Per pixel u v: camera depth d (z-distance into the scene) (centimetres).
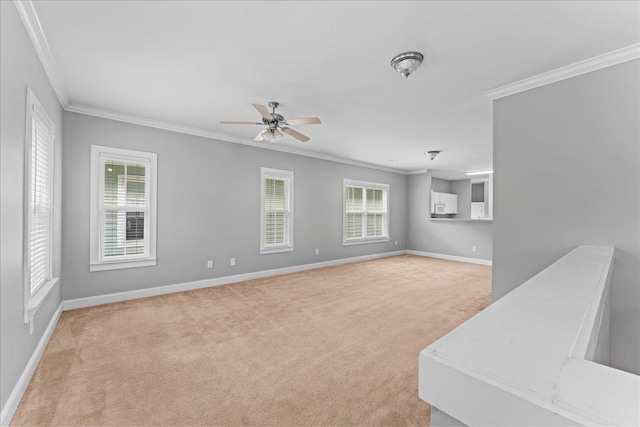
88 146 352
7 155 162
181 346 254
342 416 169
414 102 324
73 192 342
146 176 397
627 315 207
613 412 40
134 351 244
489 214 862
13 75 170
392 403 180
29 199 197
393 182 791
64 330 284
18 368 182
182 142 426
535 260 254
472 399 51
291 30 200
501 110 282
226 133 457
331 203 638
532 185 257
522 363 54
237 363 226
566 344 62
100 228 362
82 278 350
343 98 315
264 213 521
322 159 618
